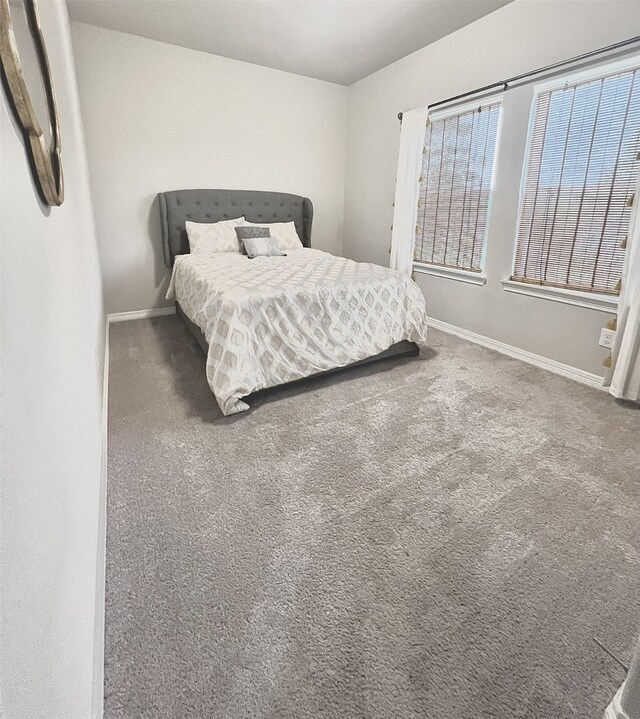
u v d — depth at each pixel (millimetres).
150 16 3195
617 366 2477
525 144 2934
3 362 529
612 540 1447
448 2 2893
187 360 3062
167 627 1129
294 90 4434
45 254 936
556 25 2639
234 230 4141
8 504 496
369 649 1083
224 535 1448
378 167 4484
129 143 3783
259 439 2049
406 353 3152
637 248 2285
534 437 2092
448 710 955
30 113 755
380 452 1955
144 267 4148
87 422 1390
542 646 1096
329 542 1429
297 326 2516
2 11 655
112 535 1438
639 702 801
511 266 3184
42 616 602
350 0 2902
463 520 1537
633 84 2312
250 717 936
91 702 882
